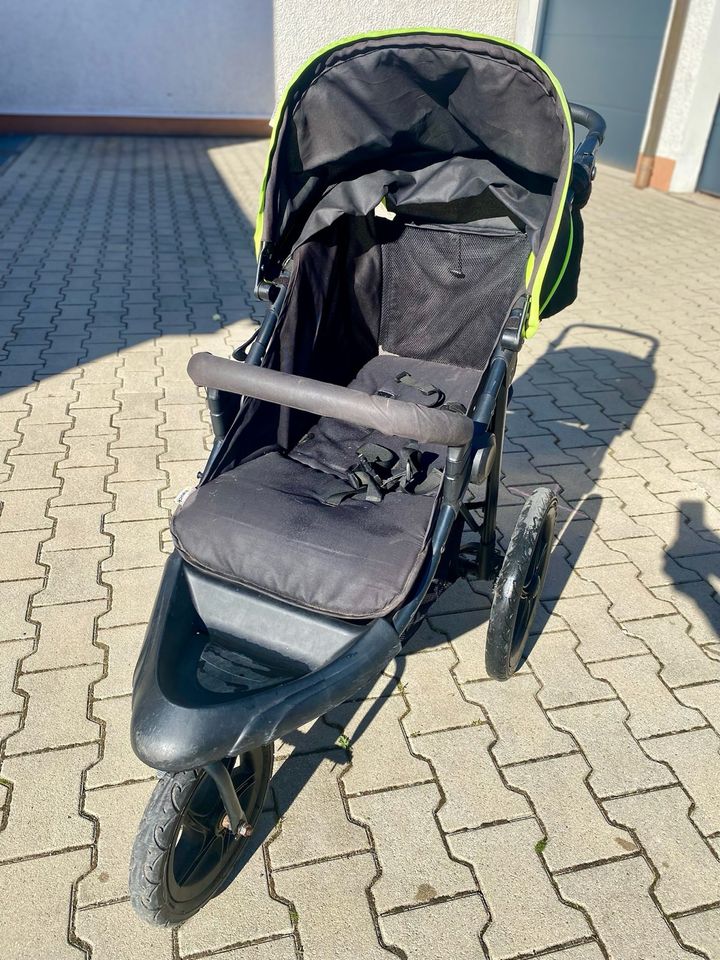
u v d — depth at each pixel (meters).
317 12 6.51
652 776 2.77
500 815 2.62
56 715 2.90
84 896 2.34
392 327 4.01
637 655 3.29
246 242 8.63
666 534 4.05
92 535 3.86
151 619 2.35
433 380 3.79
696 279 7.87
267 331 3.06
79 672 3.08
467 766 2.79
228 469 2.82
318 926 2.29
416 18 6.56
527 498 2.98
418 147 3.28
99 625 3.31
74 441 4.67
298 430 3.25
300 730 2.91
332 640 2.30
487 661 2.79
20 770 2.70
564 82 12.53
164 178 11.37
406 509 2.67
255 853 2.49
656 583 3.71
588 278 7.81
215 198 10.41
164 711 2.01
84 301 6.78
